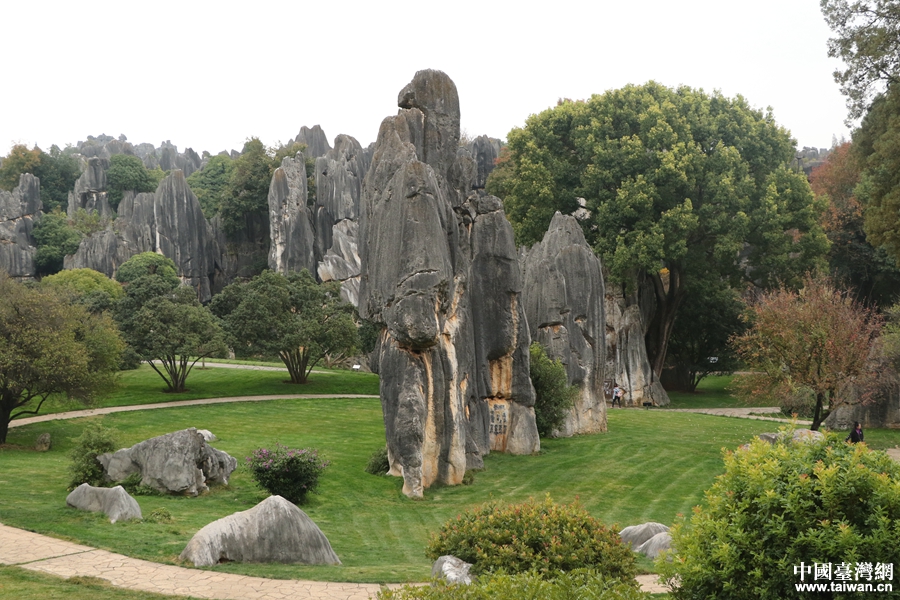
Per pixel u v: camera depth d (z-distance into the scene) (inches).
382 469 1262.3
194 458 1020.5
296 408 2066.9
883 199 1652.3
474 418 1402.6
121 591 565.0
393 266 1164.5
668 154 2404.0
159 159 7303.2
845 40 1734.7
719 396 2758.4
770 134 2677.2
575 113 2719.0
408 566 701.3
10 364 1373.0
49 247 4082.2
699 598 433.7
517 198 2726.4
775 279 2598.4
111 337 1659.7
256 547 678.5
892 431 1793.8
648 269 2432.3
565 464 1380.4
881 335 1889.8
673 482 1246.9
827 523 402.3
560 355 1754.4
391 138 1311.5
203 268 4077.3
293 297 2529.5
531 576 458.3
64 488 1009.5
